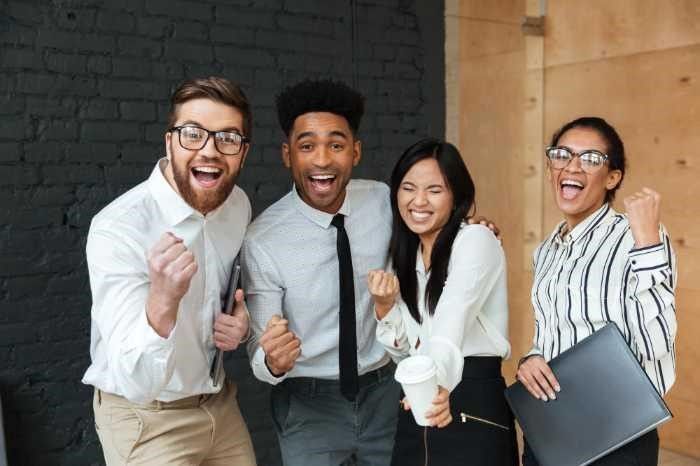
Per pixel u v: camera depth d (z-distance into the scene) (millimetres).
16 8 2635
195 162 1594
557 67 3625
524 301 3768
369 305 2070
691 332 3191
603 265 1643
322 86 1896
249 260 1970
